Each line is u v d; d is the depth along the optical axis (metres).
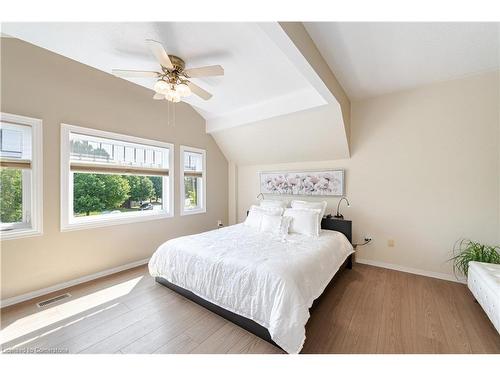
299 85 2.70
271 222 2.99
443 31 1.80
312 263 1.91
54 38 1.75
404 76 2.55
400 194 2.96
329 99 2.59
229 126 3.73
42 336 1.66
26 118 2.17
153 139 3.30
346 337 1.64
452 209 2.64
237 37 1.82
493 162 2.42
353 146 3.32
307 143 3.51
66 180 2.45
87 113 2.61
